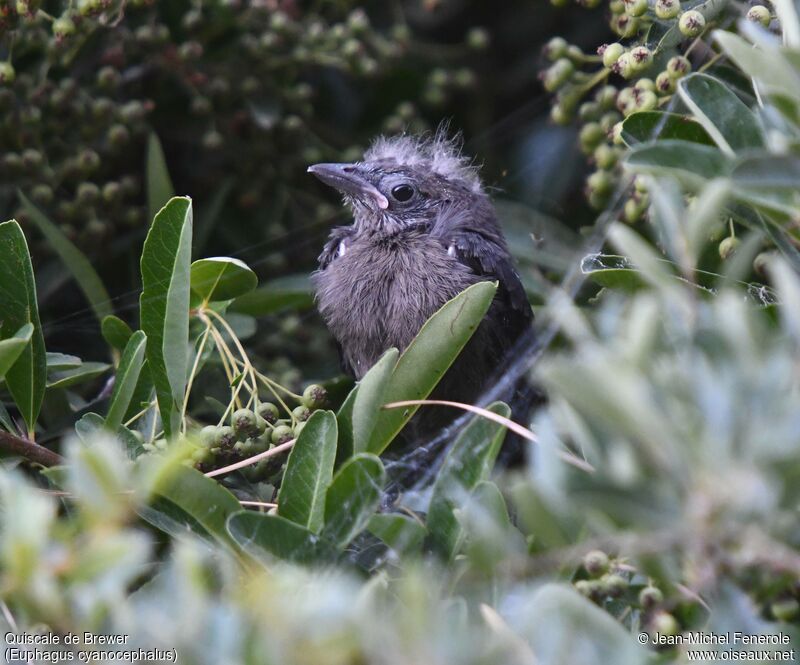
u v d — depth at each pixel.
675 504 3.83
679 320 4.25
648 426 3.72
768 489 3.66
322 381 8.84
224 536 5.49
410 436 8.44
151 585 4.96
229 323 8.20
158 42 9.09
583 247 8.95
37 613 4.20
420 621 4.08
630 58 7.31
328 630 3.99
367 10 11.14
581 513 4.65
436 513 5.52
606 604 5.40
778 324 5.53
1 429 7.04
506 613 4.83
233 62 9.63
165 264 6.46
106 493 4.28
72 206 8.77
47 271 8.95
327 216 10.05
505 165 10.91
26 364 6.53
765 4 7.14
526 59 11.40
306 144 10.12
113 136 8.88
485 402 8.42
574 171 10.52
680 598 4.88
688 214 5.04
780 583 4.47
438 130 10.33
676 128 6.57
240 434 6.43
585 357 4.02
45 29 8.66
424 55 10.97
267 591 4.18
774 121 5.11
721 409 3.73
